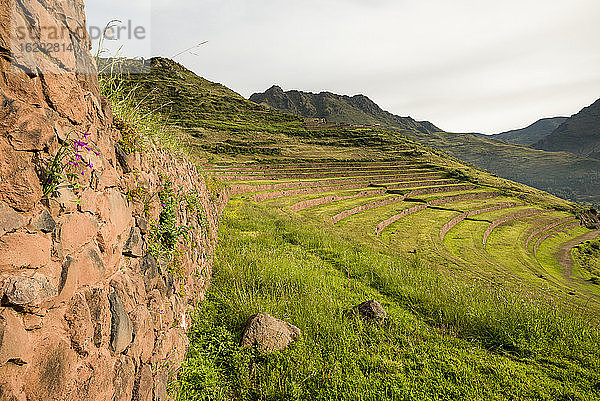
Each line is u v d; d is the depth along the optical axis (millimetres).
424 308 7176
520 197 47469
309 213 21453
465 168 65188
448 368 4996
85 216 2199
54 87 1927
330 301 6723
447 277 10312
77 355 1980
